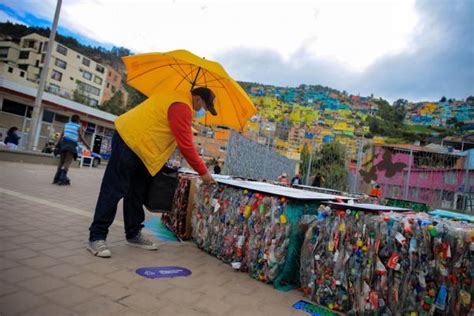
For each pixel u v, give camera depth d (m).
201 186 3.50
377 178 9.62
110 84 82.00
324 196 3.07
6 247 2.52
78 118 7.18
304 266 2.52
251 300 2.28
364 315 2.14
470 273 1.93
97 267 2.43
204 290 2.32
